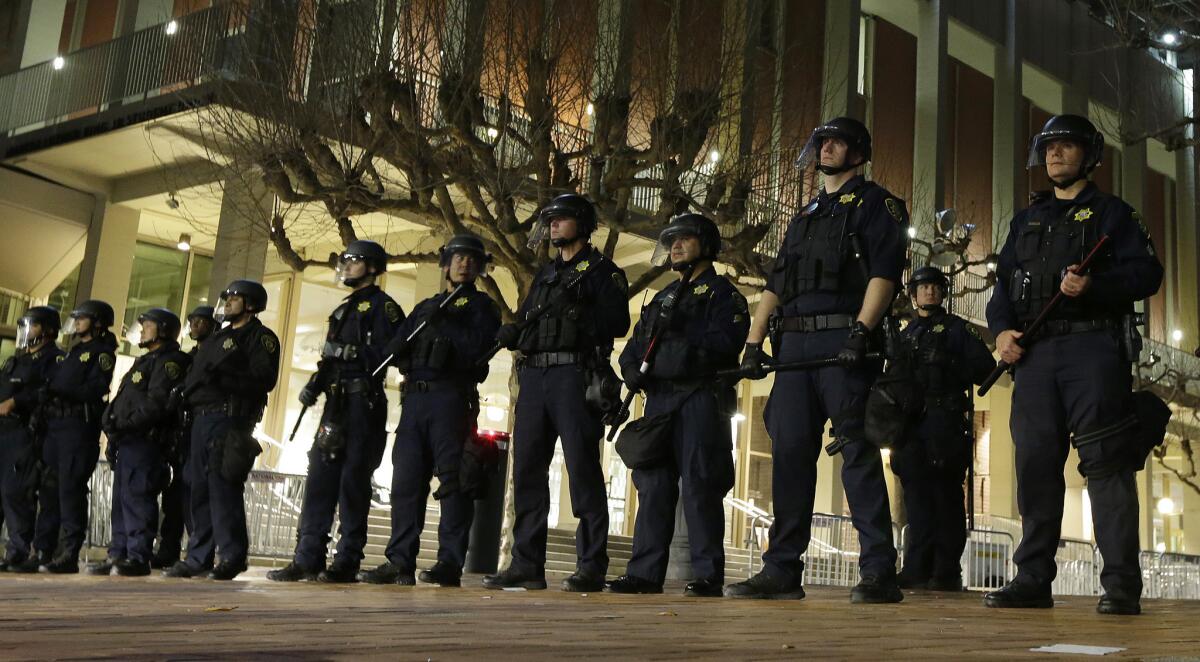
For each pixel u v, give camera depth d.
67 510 8.59
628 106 13.29
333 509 6.79
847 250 4.82
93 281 17.62
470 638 2.18
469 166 12.47
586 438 5.74
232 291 7.34
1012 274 4.82
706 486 5.40
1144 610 4.99
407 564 6.36
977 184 26.98
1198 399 26.44
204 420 7.20
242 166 13.56
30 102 17.50
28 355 9.16
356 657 1.73
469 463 6.35
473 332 6.45
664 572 5.63
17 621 2.49
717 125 13.69
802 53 21.75
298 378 19.98
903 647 2.21
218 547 7.12
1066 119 4.74
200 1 17.97
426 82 12.95
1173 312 31.97
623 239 17.83
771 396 5.04
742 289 19.08
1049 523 4.65
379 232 18.34
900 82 25.52
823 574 14.38
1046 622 3.43
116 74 16.44
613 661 1.73
